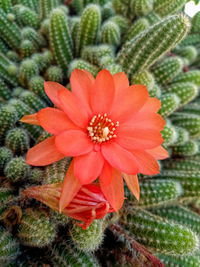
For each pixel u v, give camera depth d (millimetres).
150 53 134
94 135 91
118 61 144
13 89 146
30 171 110
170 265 121
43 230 95
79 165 80
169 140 129
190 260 122
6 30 155
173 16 124
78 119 87
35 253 109
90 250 103
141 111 95
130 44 140
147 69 150
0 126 119
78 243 98
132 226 114
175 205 136
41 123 78
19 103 126
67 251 104
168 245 107
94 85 90
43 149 84
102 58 137
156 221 112
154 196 118
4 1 163
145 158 88
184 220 131
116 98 94
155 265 106
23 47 152
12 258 105
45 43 167
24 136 116
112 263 115
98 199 82
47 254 107
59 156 84
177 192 119
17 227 102
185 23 123
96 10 146
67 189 81
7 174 107
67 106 82
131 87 92
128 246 111
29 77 141
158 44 130
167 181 120
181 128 146
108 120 94
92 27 149
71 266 100
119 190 84
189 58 183
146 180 123
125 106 94
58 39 146
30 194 93
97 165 83
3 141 125
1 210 102
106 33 154
